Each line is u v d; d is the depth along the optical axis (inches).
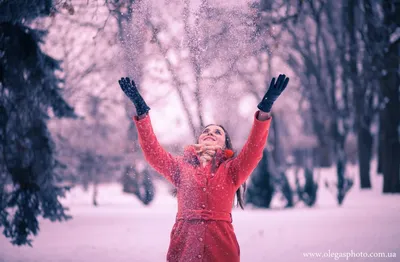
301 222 361.4
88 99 485.1
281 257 214.8
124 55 165.6
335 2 625.0
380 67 480.4
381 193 685.9
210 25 155.3
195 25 155.6
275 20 345.7
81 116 293.4
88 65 386.3
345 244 240.8
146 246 252.8
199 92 156.2
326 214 423.5
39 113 263.6
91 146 711.7
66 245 260.8
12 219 253.6
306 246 240.5
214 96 155.9
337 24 680.4
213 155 132.7
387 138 664.4
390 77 549.0
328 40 762.8
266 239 273.9
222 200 126.6
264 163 570.6
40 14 240.7
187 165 130.2
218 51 154.9
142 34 161.9
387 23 453.4
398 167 665.0
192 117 160.4
